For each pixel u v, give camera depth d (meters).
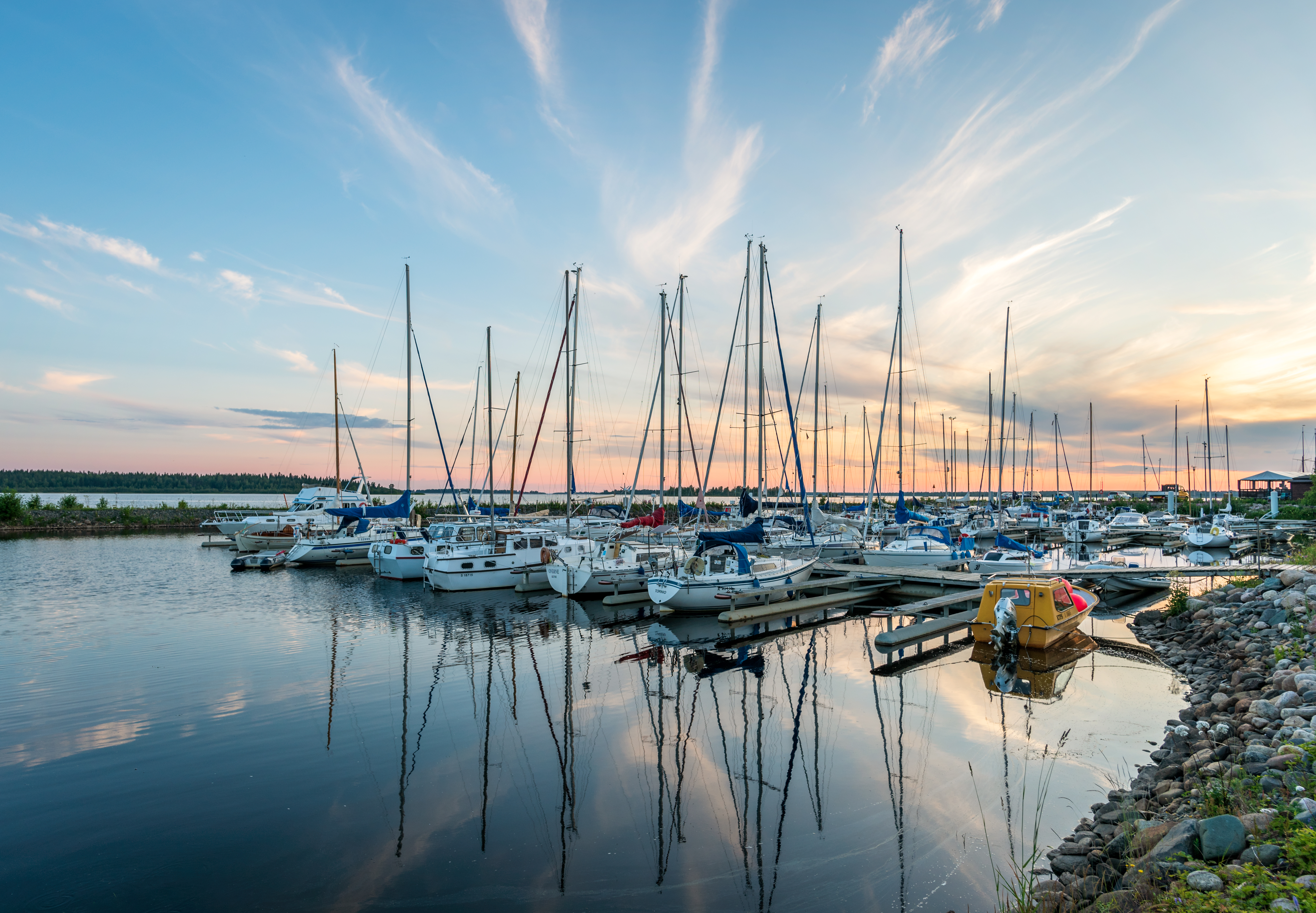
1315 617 14.12
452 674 16.08
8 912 6.75
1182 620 20.30
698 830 8.52
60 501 72.19
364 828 8.57
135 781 9.95
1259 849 5.52
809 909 6.79
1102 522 62.25
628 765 10.66
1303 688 10.17
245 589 29.52
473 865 7.70
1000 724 12.37
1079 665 16.91
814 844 8.12
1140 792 8.70
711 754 11.10
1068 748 11.08
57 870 7.52
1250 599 18.53
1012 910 6.31
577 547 29.77
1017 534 50.47
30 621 22.16
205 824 8.65
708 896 7.04
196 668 16.45
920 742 11.53
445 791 9.69
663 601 22.98
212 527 58.44
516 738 11.87
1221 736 9.72
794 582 25.95
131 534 60.59
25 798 9.35
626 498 39.09
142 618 22.86
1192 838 6.00
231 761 10.74
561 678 15.82
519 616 23.55
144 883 7.27
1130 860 6.42
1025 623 18.09
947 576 27.12
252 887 7.21
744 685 15.27
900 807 9.08
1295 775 6.93
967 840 8.13
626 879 7.39
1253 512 60.72
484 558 28.78
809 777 10.14
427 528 39.78
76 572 35.00
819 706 13.63
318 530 41.78
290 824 8.66
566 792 9.68
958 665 17.11
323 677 15.75
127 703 13.66
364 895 7.08
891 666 17.00
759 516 31.78
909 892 7.05
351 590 29.38
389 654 18.06
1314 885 4.86
